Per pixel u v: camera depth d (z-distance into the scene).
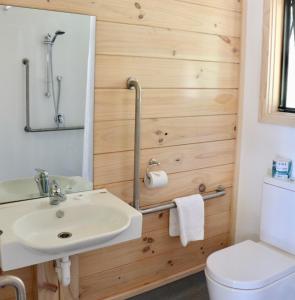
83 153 1.98
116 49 1.97
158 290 2.39
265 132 2.42
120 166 2.11
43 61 1.79
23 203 1.79
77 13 1.83
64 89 1.87
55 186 1.81
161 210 2.24
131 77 2.05
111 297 2.24
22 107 1.78
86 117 1.95
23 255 1.43
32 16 1.72
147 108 2.14
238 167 2.62
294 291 2.00
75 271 1.90
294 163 2.26
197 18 2.24
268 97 2.37
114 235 1.54
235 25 2.42
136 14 2.00
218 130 2.49
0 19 1.66
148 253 2.35
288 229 2.14
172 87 2.21
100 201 1.85
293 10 2.30
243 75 2.50
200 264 2.61
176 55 2.19
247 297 1.78
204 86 2.35
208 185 2.52
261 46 2.37
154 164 2.22
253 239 2.57
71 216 1.78
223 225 2.67
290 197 2.12
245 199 2.61
